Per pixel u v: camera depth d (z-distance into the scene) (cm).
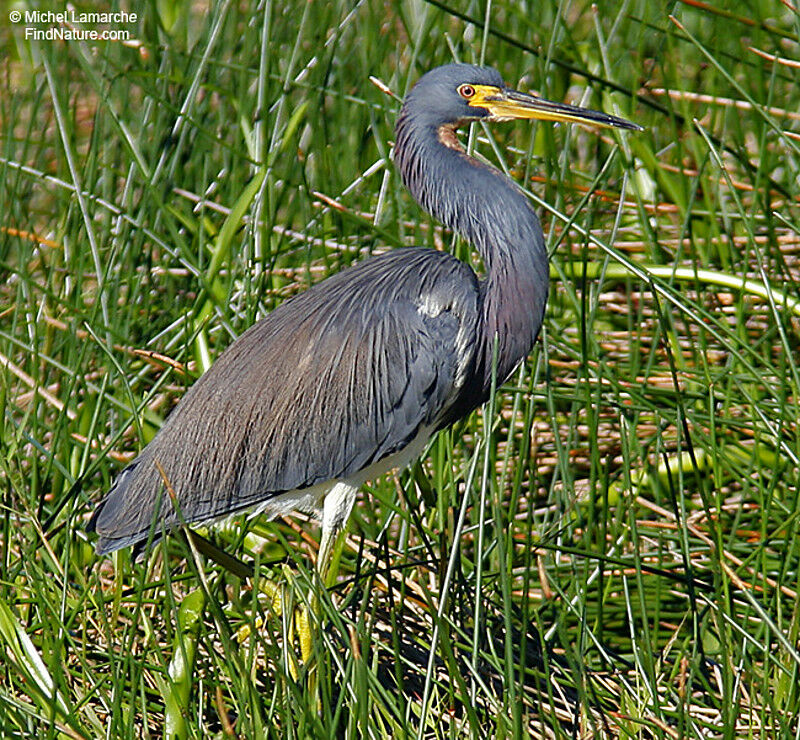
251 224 1057
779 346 1083
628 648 874
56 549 912
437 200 876
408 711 689
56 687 675
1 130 1482
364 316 839
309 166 1322
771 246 1100
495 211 855
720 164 917
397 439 846
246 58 1210
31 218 1363
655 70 1412
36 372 992
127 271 1153
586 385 867
